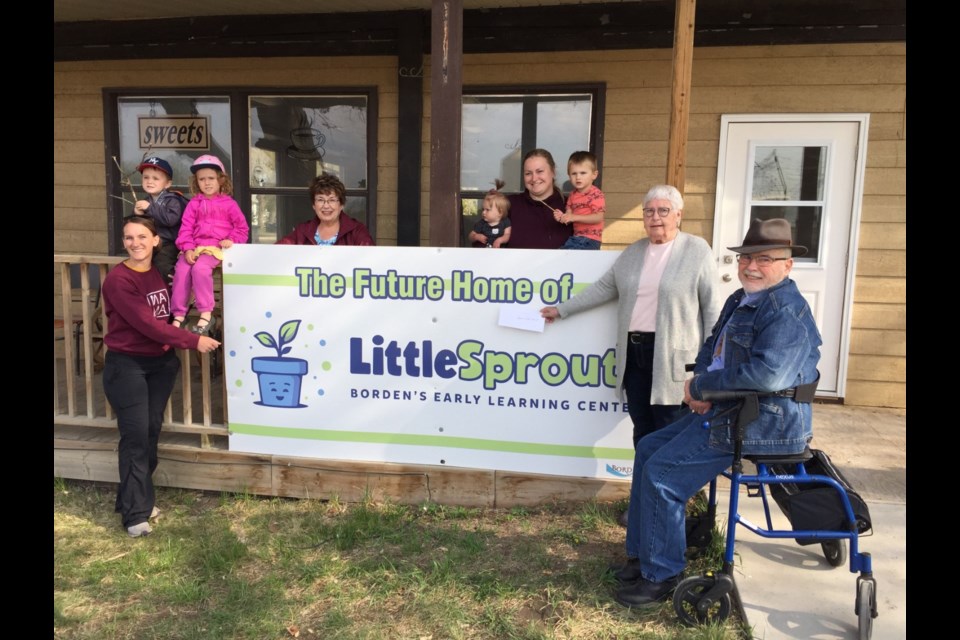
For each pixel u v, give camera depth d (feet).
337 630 9.10
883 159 17.22
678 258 10.47
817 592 9.62
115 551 11.27
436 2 11.92
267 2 18.30
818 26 17.04
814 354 8.68
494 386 12.25
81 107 21.01
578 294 11.57
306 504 12.91
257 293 12.81
